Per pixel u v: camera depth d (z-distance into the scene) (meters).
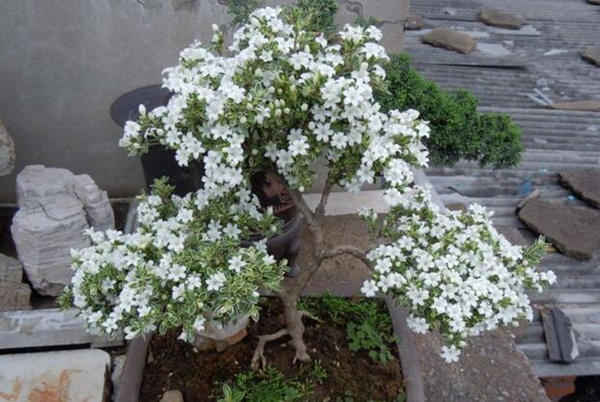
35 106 3.28
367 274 3.09
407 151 1.65
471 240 1.79
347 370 2.05
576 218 3.66
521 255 1.83
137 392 1.98
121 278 1.70
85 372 2.33
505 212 3.79
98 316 1.69
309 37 1.65
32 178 2.85
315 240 1.88
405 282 1.65
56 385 2.28
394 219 1.95
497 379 2.55
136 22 3.12
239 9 2.62
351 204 3.65
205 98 1.49
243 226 1.89
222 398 1.94
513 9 8.26
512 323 1.69
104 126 3.40
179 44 3.20
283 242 2.70
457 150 2.73
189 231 1.81
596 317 3.13
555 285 3.31
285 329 2.11
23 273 2.78
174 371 2.07
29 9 3.03
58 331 2.48
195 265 1.64
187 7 3.11
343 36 1.66
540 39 7.19
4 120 3.29
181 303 1.60
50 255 2.67
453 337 1.62
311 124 1.56
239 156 1.50
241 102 1.46
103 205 2.87
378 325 2.22
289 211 2.63
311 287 2.38
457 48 6.31
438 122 2.64
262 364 2.05
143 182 3.61
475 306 1.63
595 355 2.96
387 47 3.24
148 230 1.84
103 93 3.30
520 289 1.79
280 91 1.53
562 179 4.06
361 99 1.48
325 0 2.40
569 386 3.08
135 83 3.29
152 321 1.57
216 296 1.58
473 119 2.70
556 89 5.77
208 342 2.11
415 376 2.02
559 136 4.73
